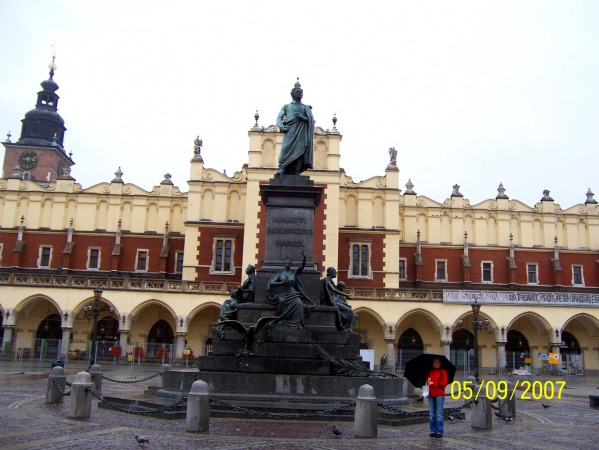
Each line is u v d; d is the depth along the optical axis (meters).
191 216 52.19
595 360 52.47
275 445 10.27
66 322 46.16
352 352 15.51
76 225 55.28
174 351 47.66
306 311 15.83
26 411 14.13
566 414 18.30
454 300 47.38
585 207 57.41
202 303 47.16
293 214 16.98
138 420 12.77
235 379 14.31
